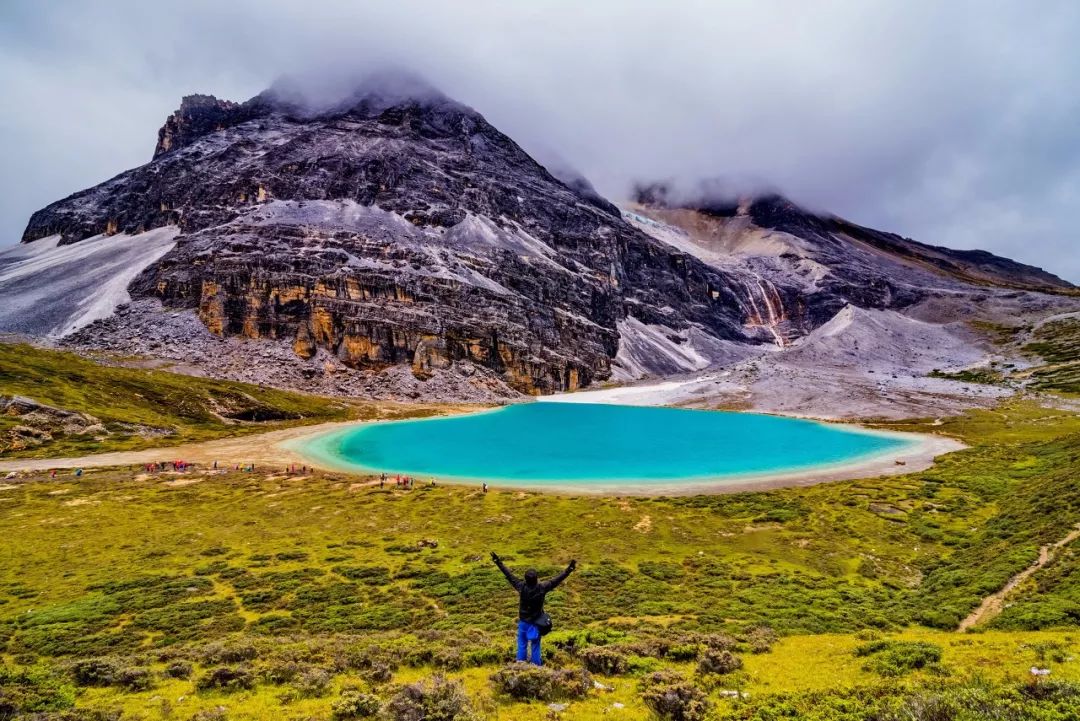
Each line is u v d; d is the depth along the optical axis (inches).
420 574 1961.1
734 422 6284.5
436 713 571.5
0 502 2930.6
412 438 5511.8
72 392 5191.9
